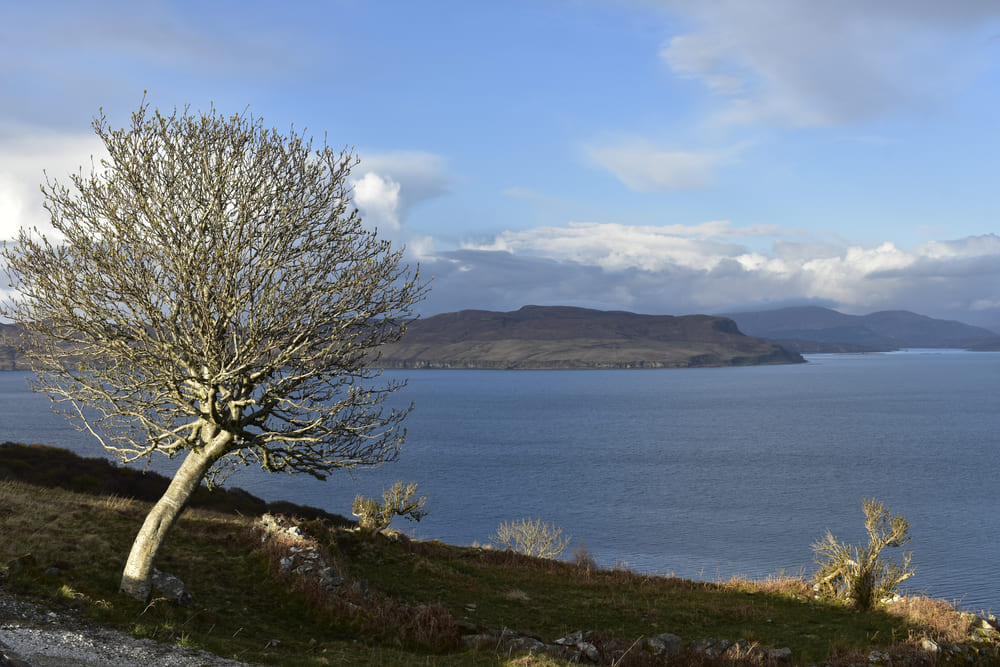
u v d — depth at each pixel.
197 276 16.03
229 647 16.16
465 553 35.38
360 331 17.95
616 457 167.12
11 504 25.69
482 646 20.12
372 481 132.75
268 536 26.56
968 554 82.12
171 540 25.70
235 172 17.02
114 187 16.39
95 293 16.28
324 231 17.48
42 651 13.29
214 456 18.12
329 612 21.48
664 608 27.89
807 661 21.44
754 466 152.75
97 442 157.88
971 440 196.12
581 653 20.44
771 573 73.62
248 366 16.86
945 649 22.58
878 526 30.05
